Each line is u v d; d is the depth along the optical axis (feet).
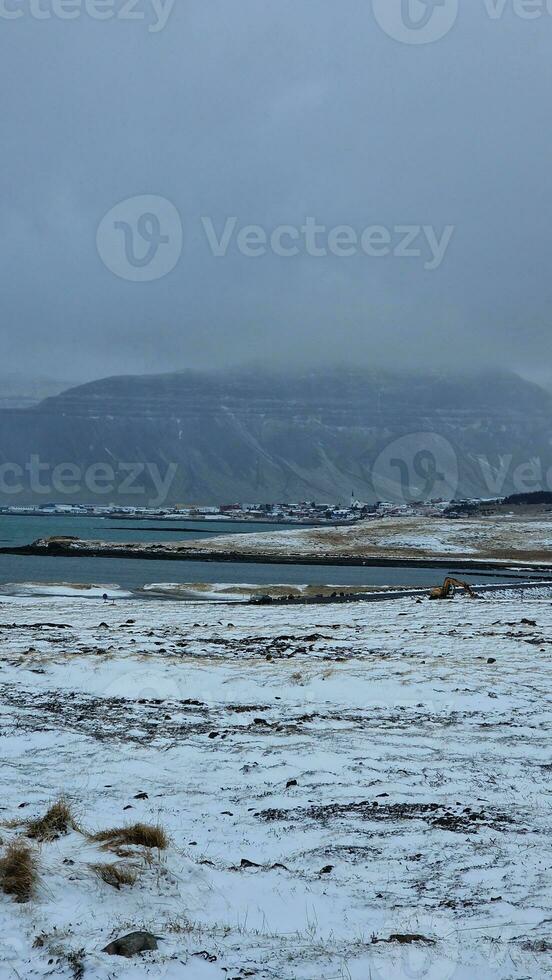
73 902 47.34
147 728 111.04
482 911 50.49
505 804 77.87
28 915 44.75
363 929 47.11
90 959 39.58
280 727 112.47
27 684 141.38
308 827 70.44
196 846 64.44
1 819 68.28
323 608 311.88
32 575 534.78
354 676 149.59
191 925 46.26
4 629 217.77
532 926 47.70
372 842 66.08
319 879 56.90
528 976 39.99
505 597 388.57
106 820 70.03
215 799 79.30
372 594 406.62
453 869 59.26
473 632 224.53
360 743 103.04
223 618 271.49
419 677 149.69
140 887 50.85
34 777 85.66
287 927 47.09
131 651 176.35
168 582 492.95
